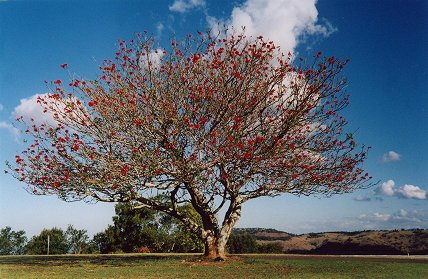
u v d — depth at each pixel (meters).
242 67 15.11
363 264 13.87
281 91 15.23
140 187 14.41
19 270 13.00
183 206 25.55
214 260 15.19
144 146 14.30
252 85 15.14
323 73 15.16
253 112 14.93
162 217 31.78
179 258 17.58
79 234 37.31
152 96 14.59
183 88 14.67
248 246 32.38
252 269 12.69
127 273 11.91
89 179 13.75
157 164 13.76
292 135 14.96
